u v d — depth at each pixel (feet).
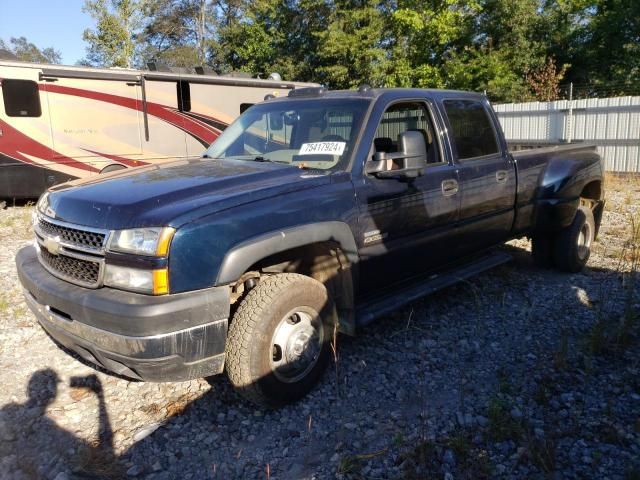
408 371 13.51
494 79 80.84
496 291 18.90
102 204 10.93
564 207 19.36
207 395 12.60
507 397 12.10
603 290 18.78
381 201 13.43
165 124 39.96
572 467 9.80
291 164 13.64
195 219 10.23
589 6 85.40
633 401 11.84
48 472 10.03
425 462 9.96
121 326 9.84
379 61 88.53
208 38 126.52
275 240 11.06
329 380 13.08
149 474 10.05
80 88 35.96
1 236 28.04
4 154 33.86
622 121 50.11
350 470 9.89
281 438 11.05
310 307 12.09
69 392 12.73
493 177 16.97
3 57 35.50
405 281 15.16
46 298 11.20
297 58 100.17
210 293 10.27
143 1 94.32
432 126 15.66
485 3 85.76
